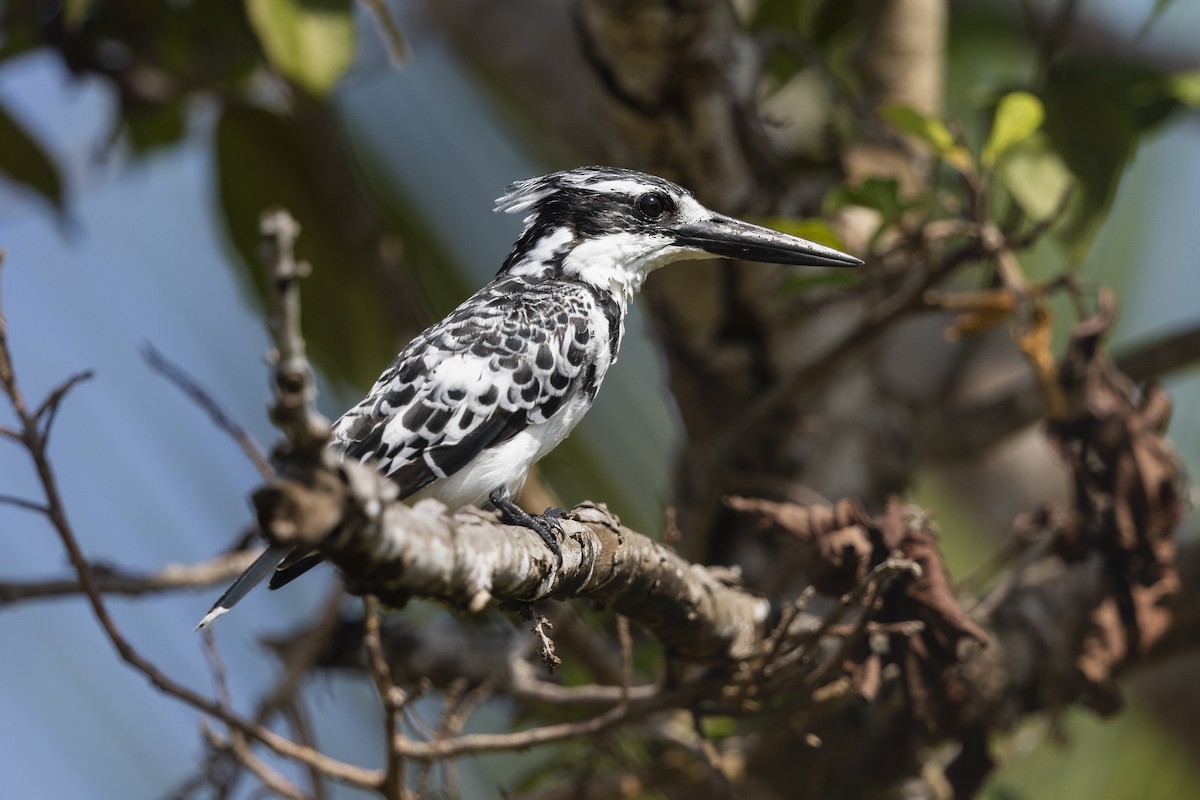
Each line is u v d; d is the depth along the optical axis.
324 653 9.85
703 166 10.08
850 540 7.33
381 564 4.44
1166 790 10.36
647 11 9.07
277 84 10.81
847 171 10.79
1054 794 9.95
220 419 8.31
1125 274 11.88
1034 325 8.79
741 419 10.02
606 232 9.15
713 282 10.26
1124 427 8.69
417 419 7.90
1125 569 8.71
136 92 10.91
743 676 7.32
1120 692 8.66
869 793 9.60
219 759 8.31
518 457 8.15
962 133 8.56
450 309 11.67
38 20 10.85
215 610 6.20
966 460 11.20
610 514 6.61
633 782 9.38
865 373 10.98
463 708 8.38
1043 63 9.77
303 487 3.93
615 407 11.00
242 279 11.14
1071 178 8.84
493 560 5.21
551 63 12.49
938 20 11.15
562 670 9.67
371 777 7.33
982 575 10.12
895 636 7.37
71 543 7.18
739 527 11.04
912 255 9.62
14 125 10.72
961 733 9.15
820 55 11.57
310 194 11.25
